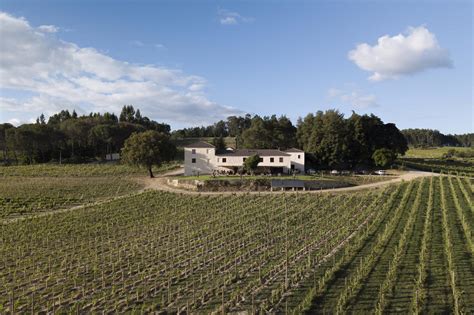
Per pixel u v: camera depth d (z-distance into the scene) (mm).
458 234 34812
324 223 41938
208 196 60625
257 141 109188
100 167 96188
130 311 21656
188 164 84375
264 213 47844
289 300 22469
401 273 25766
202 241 35812
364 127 93875
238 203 54656
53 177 83812
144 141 81438
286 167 83375
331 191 64000
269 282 25422
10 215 49844
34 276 27219
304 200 55375
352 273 26250
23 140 108438
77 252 32938
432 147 195375
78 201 59938
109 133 126438
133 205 54125
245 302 22484
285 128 113875
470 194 53969
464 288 23250
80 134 125500
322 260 29422
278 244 34469
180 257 31156
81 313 21438
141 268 28766
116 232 39688
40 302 22906
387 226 37750
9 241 36469
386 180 73438
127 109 182375
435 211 44562
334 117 94375
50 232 39625
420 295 21750
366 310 20750
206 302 22688
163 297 23406
